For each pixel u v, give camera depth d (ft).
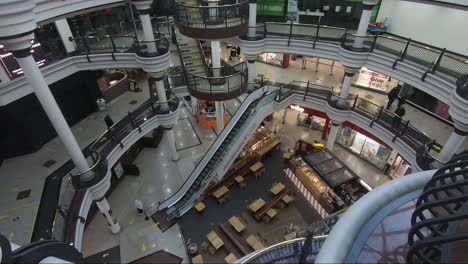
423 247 7.67
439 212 9.37
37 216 33.71
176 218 50.85
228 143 50.57
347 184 52.37
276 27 49.47
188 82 47.85
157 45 44.16
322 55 48.62
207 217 52.90
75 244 30.83
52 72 40.75
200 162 51.34
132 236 48.03
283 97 54.70
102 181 36.06
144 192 55.31
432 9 48.44
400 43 39.73
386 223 9.48
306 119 72.33
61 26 42.06
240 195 57.52
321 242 17.25
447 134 49.11
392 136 43.70
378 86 62.85
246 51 50.16
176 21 44.29
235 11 42.78
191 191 52.90
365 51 43.14
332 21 59.88
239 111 49.96
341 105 50.70
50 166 42.37
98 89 55.16
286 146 68.13
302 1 59.52
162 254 45.83
